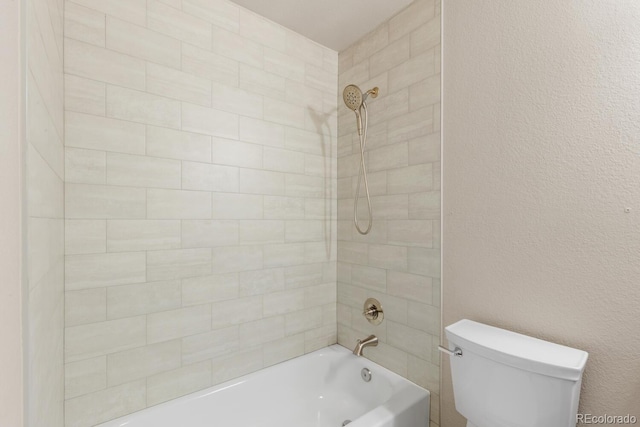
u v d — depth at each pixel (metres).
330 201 1.87
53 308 0.73
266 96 1.60
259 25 1.57
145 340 1.24
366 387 1.61
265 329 1.60
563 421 0.84
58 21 0.89
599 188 0.91
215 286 1.43
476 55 1.21
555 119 1.00
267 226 1.60
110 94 1.16
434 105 1.37
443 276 1.33
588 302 0.93
